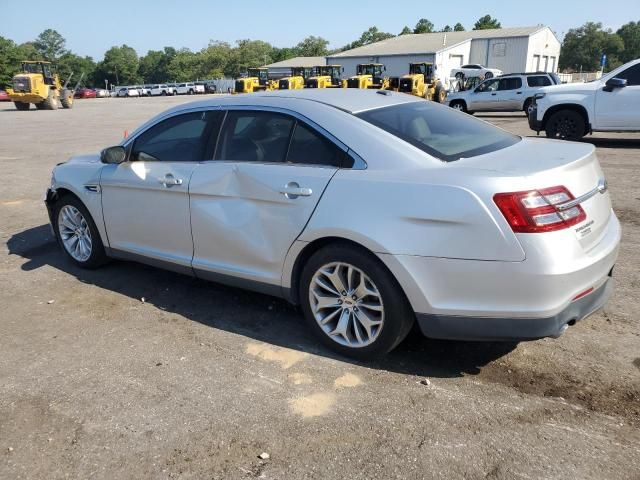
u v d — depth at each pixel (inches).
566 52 4746.6
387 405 117.5
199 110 162.9
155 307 170.7
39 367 137.0
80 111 1283.2
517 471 97.3
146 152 173.3
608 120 435.2
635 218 245.3
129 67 5196.9
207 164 155.5
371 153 128.6
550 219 110.5
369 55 2144.4
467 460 100.4
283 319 159.9
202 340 148.7
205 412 117.0
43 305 174.4
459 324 118.7
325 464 101.0
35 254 224.4
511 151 134.5
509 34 2070.6
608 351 135.3
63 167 201.0
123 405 120.3
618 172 344.5
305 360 136.8
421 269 118.0
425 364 133.6
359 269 127.0
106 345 147.3
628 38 5022.1
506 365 131.6
